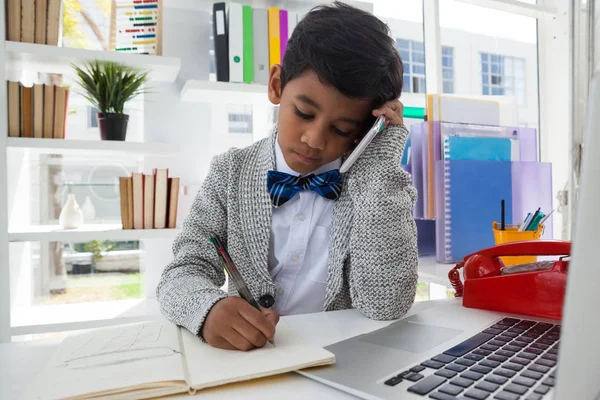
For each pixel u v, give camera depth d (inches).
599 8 47.9
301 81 29.2
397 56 33.3
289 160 33.8
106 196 68.8
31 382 17.3
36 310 61.6
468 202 53.5
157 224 60.7
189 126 70.8
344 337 23.5
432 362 18.3
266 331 21.0
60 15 57.4
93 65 60.7
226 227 36.1
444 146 54.6
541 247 27.6
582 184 11.1
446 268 49.5
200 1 70.5
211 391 17.0
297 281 35.5
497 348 19.8
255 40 63.9
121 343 21.6
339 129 30.4
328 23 30.0
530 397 14.5
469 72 78.4
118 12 62.4
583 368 10.9
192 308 23.4
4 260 53.0
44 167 66.9
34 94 56.4
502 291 27.3
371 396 15.5
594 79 11.0
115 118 59.8
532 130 60.1
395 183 32.5
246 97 66.7
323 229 35.7
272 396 16.5
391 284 28.3
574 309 11.1
